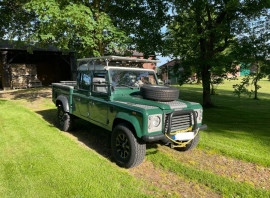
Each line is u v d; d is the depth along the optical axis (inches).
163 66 423.2
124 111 148.3
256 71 317.7
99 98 179.6
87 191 118.6
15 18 393.7
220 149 185.0
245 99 561.6
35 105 400.8
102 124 174.4
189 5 362.9
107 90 169.8
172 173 145.3
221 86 896.3
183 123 152.4
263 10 322.7
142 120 133.7
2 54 670.5
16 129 231.9
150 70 204.2
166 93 149.5
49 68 872.3
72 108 221.8
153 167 153.7
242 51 286.4
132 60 188.7
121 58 174.4
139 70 194.7
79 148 181.5
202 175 141.6
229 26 345.7
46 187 121.6
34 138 203.5
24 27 394.9
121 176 137.3
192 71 378.0
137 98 162.9
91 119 189.6
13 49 669.3
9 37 403.5
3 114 303.9
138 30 382.0
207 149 189.2
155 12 395.2
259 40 284.2
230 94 666.2
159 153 178.1
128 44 362.0
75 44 387.2
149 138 131.7
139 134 135.9
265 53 278.2
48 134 217.8
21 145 184.4
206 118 323.0
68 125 228.4
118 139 156.1
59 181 127.6
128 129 144.7
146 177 139.1
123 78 179.3
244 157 169.2
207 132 241.8
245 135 231.6
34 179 129.3
